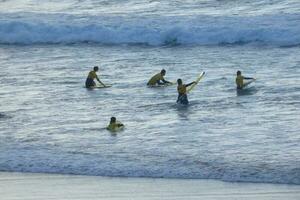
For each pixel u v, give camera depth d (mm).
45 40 152500
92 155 76625
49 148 79750
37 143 81875
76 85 111125
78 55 136000
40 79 115875
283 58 121000
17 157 77062
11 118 93500
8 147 80750
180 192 66000
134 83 110625
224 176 69062
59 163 74750
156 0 170875
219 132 82938
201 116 90438
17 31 155000
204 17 150500
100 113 94562
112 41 147125
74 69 122938
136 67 122375
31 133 86250
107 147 79250
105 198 65312
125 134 84312
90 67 124062
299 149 74812
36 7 176375
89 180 70188
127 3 170750
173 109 94750
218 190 65938
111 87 108938
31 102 101500
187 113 92375
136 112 94312
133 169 72062
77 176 71375
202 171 70438
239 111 91438
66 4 176500
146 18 154500
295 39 133125
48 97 104062
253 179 67875
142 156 75562
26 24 156125
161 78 108125
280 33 135250
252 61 120312
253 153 74438
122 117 92188
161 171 71188
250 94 99375
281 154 73562
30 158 76562
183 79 110938
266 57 122750
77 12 167000
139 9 164375
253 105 93750
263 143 77562
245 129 83375
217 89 103438
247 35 137125
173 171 71000
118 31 147875
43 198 65938
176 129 85312
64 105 99375
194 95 101062
